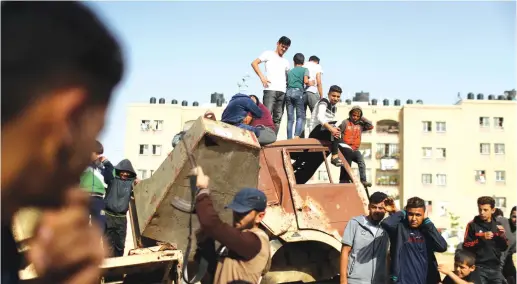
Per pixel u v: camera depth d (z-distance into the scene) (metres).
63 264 0.83
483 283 6.98
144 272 4.92
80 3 0.74
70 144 0.75
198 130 4.91
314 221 7.13
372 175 56.31
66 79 0.72
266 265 3.69
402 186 55.34
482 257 7.04
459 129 55.84
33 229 0.80
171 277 5.02
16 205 0.76
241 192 3.79
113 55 0.75
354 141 8.49
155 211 5.43
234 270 3.55
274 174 7.32
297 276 7.35
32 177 0.74
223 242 3.46
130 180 6.21
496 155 56.16
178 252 4.97
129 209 6.43
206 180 3.62
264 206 3.80
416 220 5.59
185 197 5.30
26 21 0.70
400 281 5.53
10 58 0.70
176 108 55.09
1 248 0.81
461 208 55.34
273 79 10.06
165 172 5.36
